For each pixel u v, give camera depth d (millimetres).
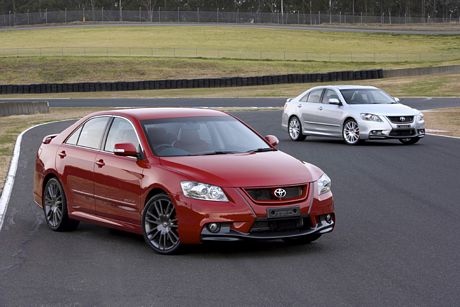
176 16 173000
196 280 9938
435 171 21562
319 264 10789
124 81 87688
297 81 84062
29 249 12164
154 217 11711
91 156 13023
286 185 11258
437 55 114938
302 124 31734
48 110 60688
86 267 10812
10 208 16203
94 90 82938
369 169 22125
